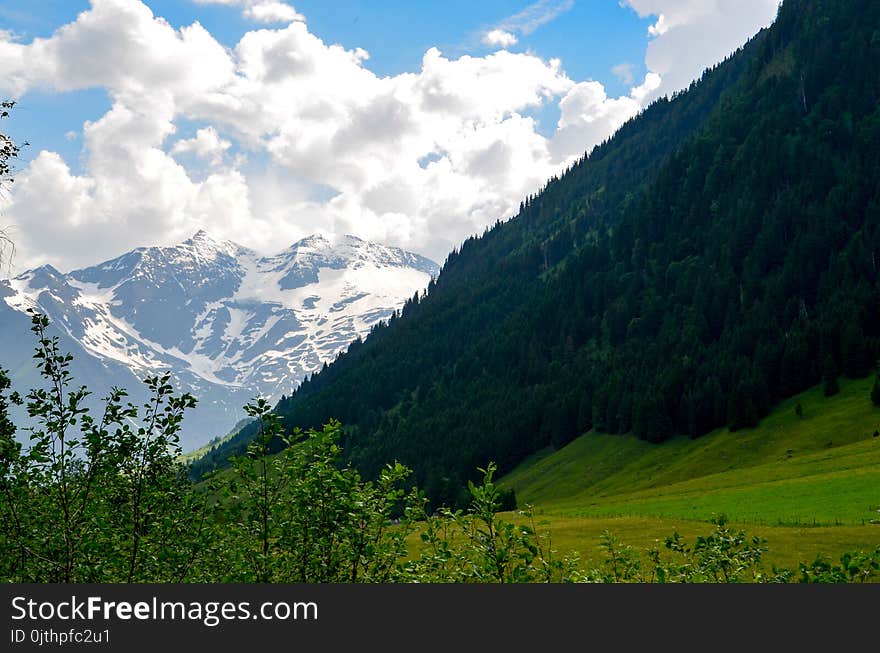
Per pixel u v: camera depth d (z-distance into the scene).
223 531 12.80
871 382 146.62
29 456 11.13
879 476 79.38
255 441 12.44
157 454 11.88
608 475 160.12
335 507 12.20
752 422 149.62
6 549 12.02
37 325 11.20
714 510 76.12
